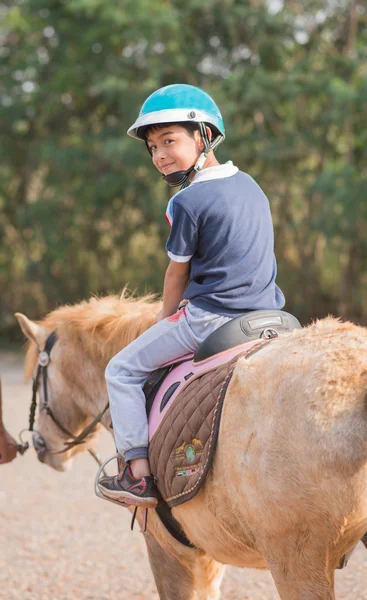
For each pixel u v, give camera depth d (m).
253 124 19.73
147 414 3.42
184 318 3.34
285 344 2.82
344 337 2.71
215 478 2.90
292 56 20.19
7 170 23.19
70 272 23.81
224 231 3.24
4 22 20.55
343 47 20.36
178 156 3.37
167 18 18.11
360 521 2.62
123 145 18.61
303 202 20.47
